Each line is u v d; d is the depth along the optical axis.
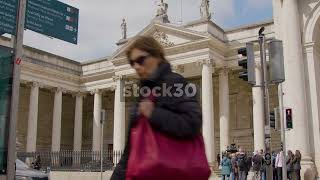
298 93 31.98
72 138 71.44
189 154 3.36
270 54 16.44
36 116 59.41
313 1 33.62
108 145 70.00
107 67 64.44
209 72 50.19
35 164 44.31
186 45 51.62
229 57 53.44
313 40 33.28
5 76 13.81
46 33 15.46
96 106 64.81
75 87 66.31
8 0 13.95
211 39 50.16
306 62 33.16
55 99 63.12
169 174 3.25
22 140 63.56
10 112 13.64
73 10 16.66
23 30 14.31
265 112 17.66
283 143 23.33
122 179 3.91
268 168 17.67
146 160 3.28
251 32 52.00
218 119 59.50
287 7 33.66
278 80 16.19
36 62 59.81
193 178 3.31
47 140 68.12
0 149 13.52
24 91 64.88
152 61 3.77
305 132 31.44
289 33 33.22
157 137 3.35
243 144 57.59
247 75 17.20
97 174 41.44
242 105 58.72
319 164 31.22
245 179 32.75
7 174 13.40
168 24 53.31
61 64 63.91
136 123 3.57
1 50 13.72
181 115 3.42
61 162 53.22
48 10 15.64
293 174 27.97
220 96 53.25
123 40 58.44
